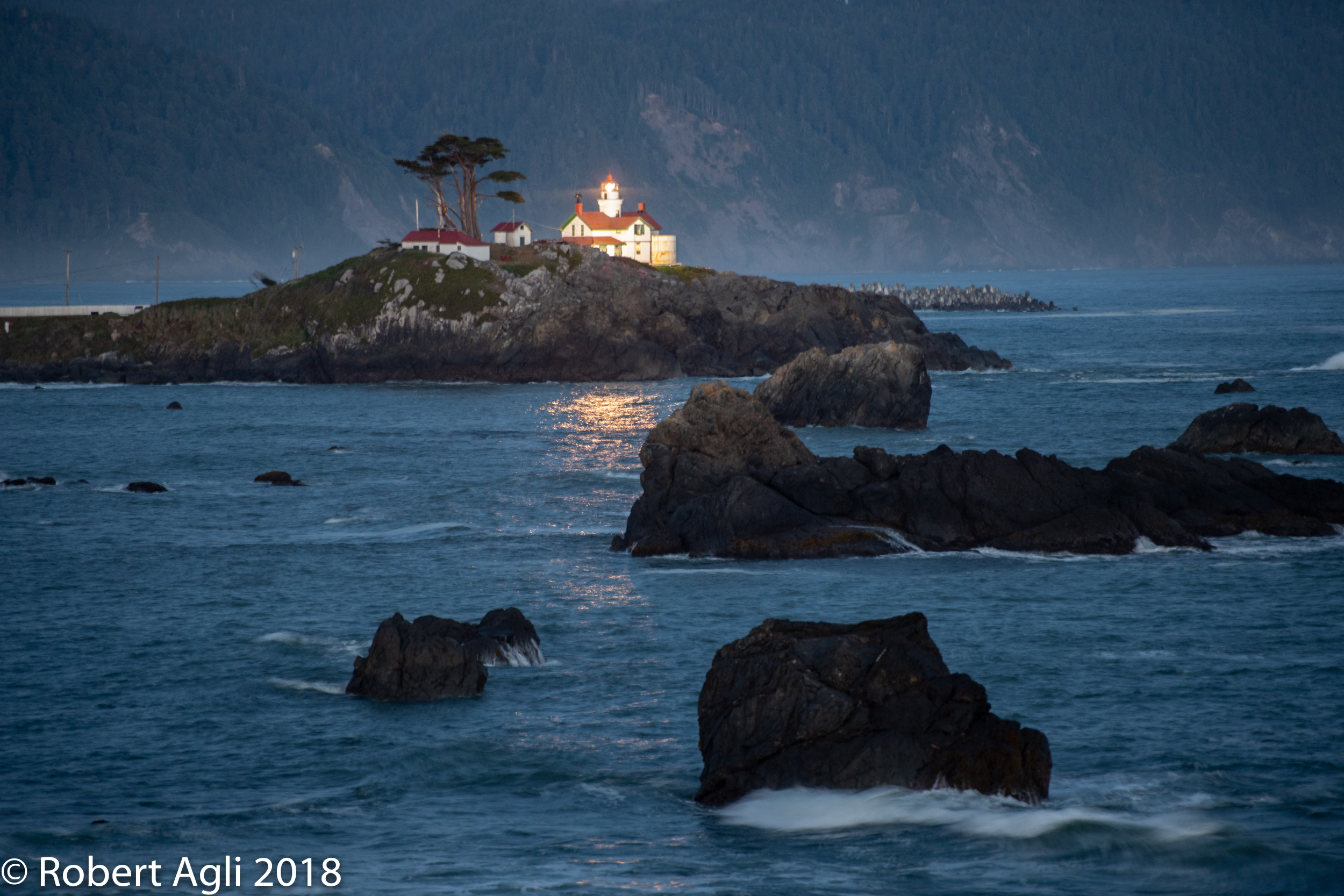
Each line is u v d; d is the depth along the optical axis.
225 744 64.62
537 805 56.91
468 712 69.38
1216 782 57.62
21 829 54.16
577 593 96.69
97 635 85.31
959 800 54.56
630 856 51.06
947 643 81.44
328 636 85.00
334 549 114.38
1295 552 107.44
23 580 102.00
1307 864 49.34
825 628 60.50
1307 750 61.56
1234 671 75.00
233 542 117.81
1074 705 69.06
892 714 56.69
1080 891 47.53
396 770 60.97
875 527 110.56
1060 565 104.25
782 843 51.91
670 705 70.25
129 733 66.25
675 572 103.56
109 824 54.62
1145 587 96.06
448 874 49.50
